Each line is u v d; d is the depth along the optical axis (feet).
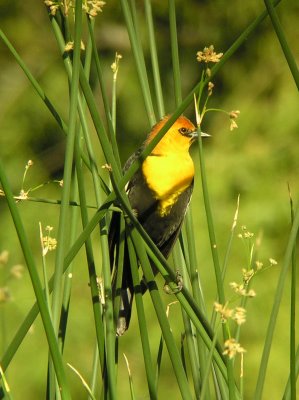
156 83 17.71
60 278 13.69
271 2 12.98
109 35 49.62
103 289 15.78
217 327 13.38
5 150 47.78
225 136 45.88
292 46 47.98
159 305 14.19
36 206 45.34
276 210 43.29
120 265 15.25
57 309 13.64
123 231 15.31
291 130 45.85
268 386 40.57
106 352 14.65
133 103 47.85
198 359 15.71
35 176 47.09
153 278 14.35
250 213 43.14
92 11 14.78
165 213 21.26
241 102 46.80
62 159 48.03
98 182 15.92
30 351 41.45
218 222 42.55
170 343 14.06
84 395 40.93
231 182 44.01
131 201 21.17
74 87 14.06
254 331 41.45
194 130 21.54
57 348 12.76
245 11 48.57
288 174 44.62
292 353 13.28
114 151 15.03
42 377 41.27
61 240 13.74
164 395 40.81
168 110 48.19
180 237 17.38
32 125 48.44
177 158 21.26
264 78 47.44
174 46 16.17
